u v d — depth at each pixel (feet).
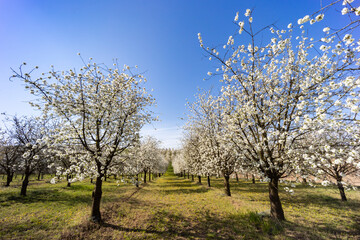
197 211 36.81
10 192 50.21
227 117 35.04
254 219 28.48
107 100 31.86
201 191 64.95
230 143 35.94
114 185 78.23
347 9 10.95
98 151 30.76
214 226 28.40
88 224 27.96
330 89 18.17
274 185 28.96
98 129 32.07
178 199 50.31
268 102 28.35
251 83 28.35
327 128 21.36
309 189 60.44
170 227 28.45
